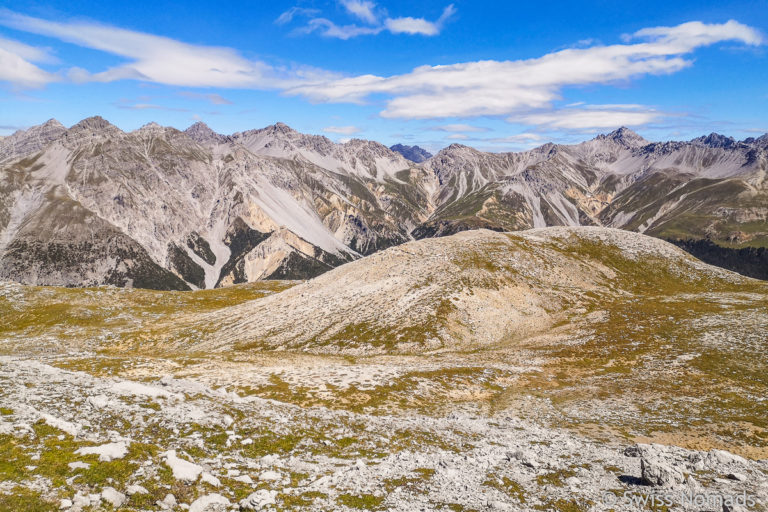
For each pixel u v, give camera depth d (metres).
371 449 27.02
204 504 16.31
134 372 55.59
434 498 19.33
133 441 20.52
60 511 13.87
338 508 17.72
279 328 95.00
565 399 48.22
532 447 29.56
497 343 79.31
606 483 22.42
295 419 31.00
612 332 74.44
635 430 37.31
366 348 79.50
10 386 26.69
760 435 35.50
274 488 19.09
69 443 18.91
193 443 22.86
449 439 31.06
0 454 16.78
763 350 57.69
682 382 51.16
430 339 79.62
